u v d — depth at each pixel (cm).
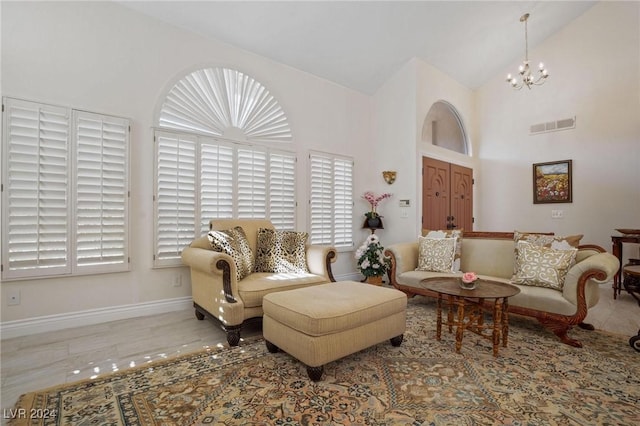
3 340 249
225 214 362
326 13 349
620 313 329
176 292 332
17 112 256
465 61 516
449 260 342
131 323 291
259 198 390
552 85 520
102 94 293
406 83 477
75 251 277
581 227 491
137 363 214
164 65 327
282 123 416
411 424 152
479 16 419
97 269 287
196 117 347
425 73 487
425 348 239
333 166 471
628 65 452
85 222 281
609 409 163
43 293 267
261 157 392
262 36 366
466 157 576
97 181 287
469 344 246
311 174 446
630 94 451
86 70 285
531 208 543
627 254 449
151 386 185
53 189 268
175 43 335
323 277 307
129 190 302
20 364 212
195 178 340
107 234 292
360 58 437
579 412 161
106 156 292
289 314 202
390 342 250
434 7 381
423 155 484
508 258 329
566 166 505
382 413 161
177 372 202
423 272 348
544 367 208
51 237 267
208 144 351
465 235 372
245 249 301
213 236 286
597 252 271
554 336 263
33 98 262
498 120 582
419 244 371
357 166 507
